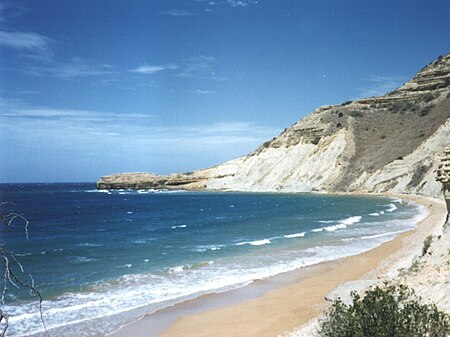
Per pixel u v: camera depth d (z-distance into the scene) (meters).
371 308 9.54
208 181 149.00
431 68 128.88
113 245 33.88
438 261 15.56
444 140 87.81
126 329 14.31
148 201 104.81
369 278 19.42
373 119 118.50
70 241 37.03
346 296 15.77
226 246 31.44
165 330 14.27
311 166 118.25
